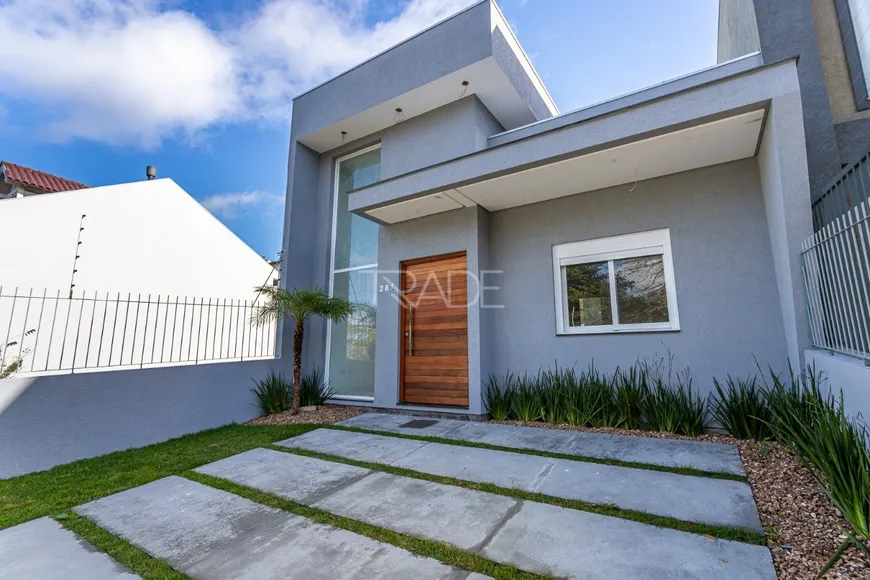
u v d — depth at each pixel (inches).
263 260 642.8
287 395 299.6
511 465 163.0
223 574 96.9
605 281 238.8
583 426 215.9
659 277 222.8
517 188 240.5
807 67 198.8
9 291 398.0
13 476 182.1
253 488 151.6
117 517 131.8
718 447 169.9
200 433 247.8
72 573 100.3
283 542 110.9
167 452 207.3
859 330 119.1
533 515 119.9
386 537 110.8
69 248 441.7
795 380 167.8
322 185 369.7
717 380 200.5
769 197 183.6
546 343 250.5
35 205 423.2
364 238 337.4
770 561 91.3
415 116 318.0
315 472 166.2
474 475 154.2
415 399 284.8
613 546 101.4
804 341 158.9
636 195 230.2
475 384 251.1
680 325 211.8
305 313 290.2
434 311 285.0
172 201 541.3
